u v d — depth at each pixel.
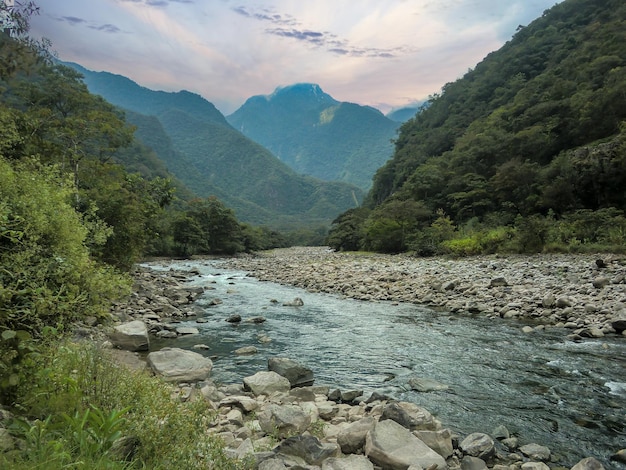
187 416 4.11
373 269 32.88
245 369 9.96
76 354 4.53
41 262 5.69
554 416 7.11
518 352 11.20
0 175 6.58
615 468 5.43
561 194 47.06
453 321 15.66
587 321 14.03
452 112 115.50
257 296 22.89
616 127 53.16
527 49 108.19
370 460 5.11
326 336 13.38
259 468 4.26
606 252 30.94
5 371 3.71
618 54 67.25
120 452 3.39
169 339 12.80
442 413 7.29
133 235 23.05
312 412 6.68
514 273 24.20
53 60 10.76
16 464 2.74
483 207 57.31
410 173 98.50
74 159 25.88
